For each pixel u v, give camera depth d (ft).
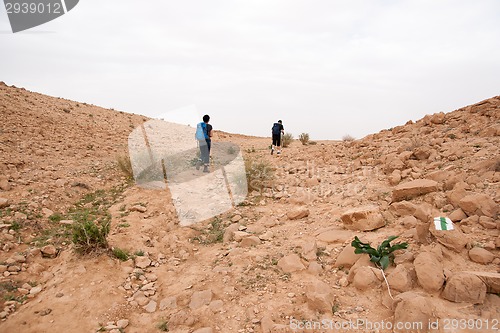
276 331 9.00
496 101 30.01
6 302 10.56
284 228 16.29
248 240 14.83
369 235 13.65
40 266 12.59
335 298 10.35
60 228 15.75
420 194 15.84
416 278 10.28
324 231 14.90
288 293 10.93
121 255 13.48
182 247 15.30
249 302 10.64
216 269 12.82
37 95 52.42
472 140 22.84
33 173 22.07
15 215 15.79
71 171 24.22
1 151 25.03
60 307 10.46
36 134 32.42
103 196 20.85
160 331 9.71
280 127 38.09
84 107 55.52
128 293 11.54
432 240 11.88
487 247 11.07
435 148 22.82
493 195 14.20
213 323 9.84
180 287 11.93
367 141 34.30
